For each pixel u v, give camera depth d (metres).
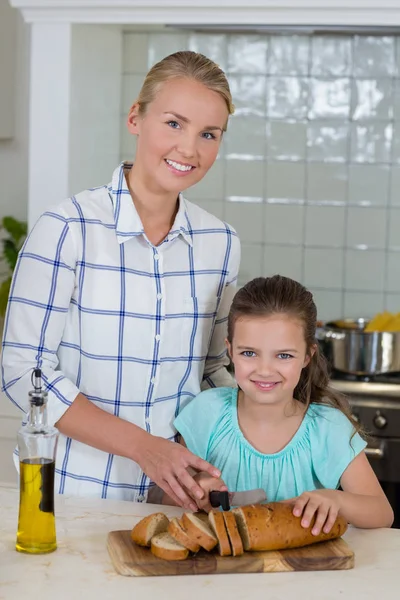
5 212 3.84
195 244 1.92
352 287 3.70
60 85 2.96
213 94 1.73
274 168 3.70
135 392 1.85
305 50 3.63
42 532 1.47
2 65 3.68
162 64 1.75
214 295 1.94
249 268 3.75
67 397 1.75
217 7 2.85
